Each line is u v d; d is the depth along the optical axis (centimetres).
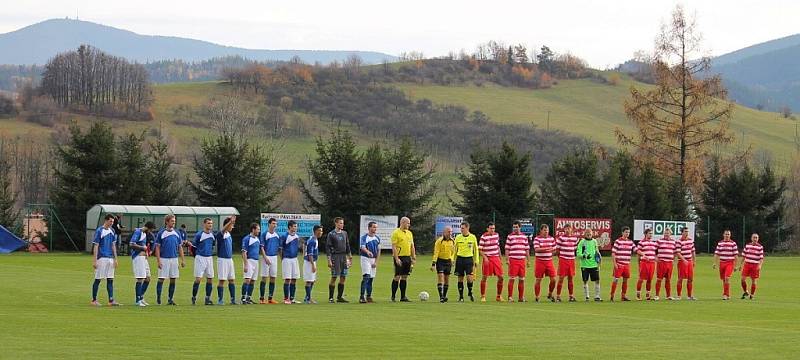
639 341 2053
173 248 2888
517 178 8000
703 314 2792
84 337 1964
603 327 2339
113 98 16888
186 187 8469
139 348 1812
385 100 18762
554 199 8375
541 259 3331
